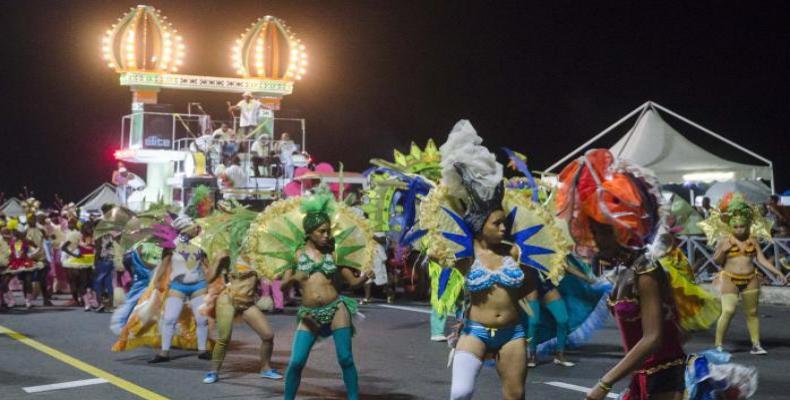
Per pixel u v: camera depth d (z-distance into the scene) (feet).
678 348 14.75
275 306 51.34
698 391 15.17
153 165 77.10
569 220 15.69
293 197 24.59
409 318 47.65
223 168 67.87
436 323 38.55
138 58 76.79
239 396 26.43
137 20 77.20
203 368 31.68
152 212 35.09
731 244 32.91
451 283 19.30
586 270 22.90
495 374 29.63
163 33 77.82
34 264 55.21
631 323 14.73
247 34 82.74
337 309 22.95
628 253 14.74
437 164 28.48
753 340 32.96
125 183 77.25
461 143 17.97
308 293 22.88
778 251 50.62
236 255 28.78
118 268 53.06
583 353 33.88
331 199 24.56
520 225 18.54
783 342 35.99
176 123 76.95
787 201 64.39
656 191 14.85
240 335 41.37
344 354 22.98
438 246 17.94
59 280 67.51
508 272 17.26
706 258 52.65
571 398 25.38
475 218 17.78
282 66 82.69
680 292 15.46
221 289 30.81
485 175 17.56
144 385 28.25
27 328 44.09
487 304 17.28
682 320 15.56
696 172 58.85
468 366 17.06
